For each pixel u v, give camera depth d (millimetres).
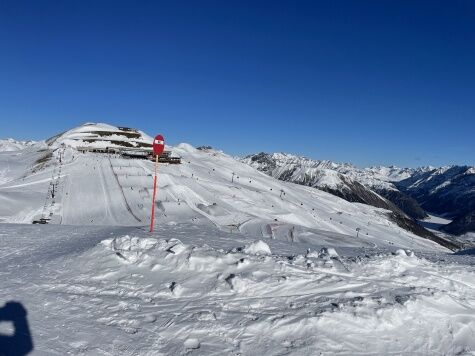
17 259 13047
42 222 53500
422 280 10023
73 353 6676
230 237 15984
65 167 89812
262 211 89312
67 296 9172
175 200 75000
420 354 7258
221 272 9969
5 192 64875
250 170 175125
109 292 9422
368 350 7191
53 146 126125
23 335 7156
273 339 7332
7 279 10414
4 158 114625
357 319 7867
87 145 125188
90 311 8367
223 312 8250
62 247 14531
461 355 7328
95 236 16578
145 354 6793
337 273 10141
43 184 75250
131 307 8578
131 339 7234
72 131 140500
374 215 171750
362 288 9344
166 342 7188
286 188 157875
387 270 10461
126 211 62531
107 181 79938
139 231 17047
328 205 152875
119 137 140125
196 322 7832
